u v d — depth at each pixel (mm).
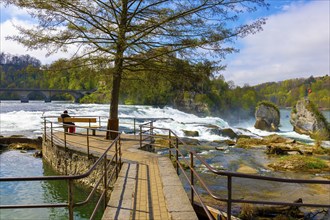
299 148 19781
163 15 12016
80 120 15789
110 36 11828
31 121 32375
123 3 11898
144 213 5219
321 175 13102
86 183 10297
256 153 18438
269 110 41719
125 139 14266
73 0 11086
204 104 69812
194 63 12219
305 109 35094
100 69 12078
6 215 8344
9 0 10758
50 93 84125
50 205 3564
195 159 15953
